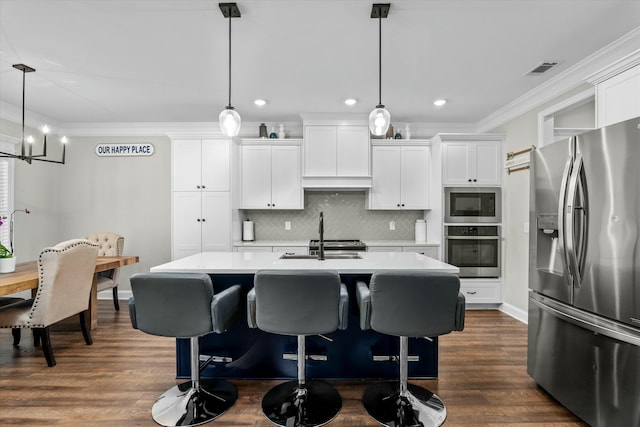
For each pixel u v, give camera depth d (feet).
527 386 7.46
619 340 5.35
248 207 14.35
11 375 7.93
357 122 13.97
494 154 13.42
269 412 6.39
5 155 9.76
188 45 8.22
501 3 6.63
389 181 14.39
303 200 14.34
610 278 5.50
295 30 7.57
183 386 7.24
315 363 7.73
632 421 5.17
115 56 8.76
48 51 8.46
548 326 6.90
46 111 13.34
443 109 13.14
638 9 6.78
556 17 7.08
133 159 15.28
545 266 7.11
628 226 5.24
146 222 15.29
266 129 14.65
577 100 9.65
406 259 8.09
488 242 13.39
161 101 12.18
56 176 15.10
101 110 13.23
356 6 6.71
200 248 13.62
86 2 6.51
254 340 7.72
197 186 13.65
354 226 15.46
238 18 7.09
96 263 10.41
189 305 5.90
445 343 9.93
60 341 10.06
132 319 6.26
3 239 12.62
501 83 10.59
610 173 5.51
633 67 6.07
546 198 6.95
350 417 6.31
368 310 5.99
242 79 10.25
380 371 7.72
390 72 9.81
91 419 6.22
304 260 7.94
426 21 7.23
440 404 6.66
